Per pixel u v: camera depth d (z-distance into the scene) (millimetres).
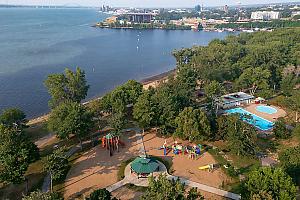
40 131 113938
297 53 183375
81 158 90062
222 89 144125
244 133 91000
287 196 55594
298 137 99750
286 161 75312
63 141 103500
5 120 101625
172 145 98375
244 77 150000
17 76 193500
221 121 98688
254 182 60344
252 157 89000
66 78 129875
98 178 79250
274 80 158750
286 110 131000
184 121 96125
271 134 107500
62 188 75062
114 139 96062
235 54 194000
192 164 86625
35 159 79188
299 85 161625
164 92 110812
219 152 93438
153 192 55281
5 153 73188
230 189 74625
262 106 136500
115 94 117625
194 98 134000
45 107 146625
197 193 60250
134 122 116312
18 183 70750
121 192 73125
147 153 92688
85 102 158750
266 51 179250
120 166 85250
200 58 180750
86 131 94625
